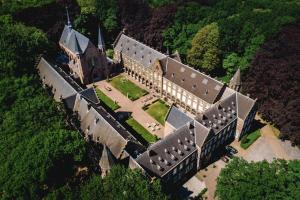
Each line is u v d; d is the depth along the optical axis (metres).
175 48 145.38
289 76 99.62
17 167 68.88
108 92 124.12
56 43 144.75
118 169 62.94
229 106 95.88
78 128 91.06
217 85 102.88
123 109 113.69
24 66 110.81
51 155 70.50
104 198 57.94
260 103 110.38
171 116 90.75
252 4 163.62
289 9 145.12
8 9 146.88
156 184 62.50
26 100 90.19
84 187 62.19
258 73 110.38
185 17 147.12
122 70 141.25
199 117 87.62
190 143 82.12
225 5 164.50
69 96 93.88
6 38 115.69
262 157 93.00
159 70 116.94
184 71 112.94
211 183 83.94
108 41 164.12
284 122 97.06
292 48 107.81
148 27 150.75
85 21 153.75
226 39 132.75
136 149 77.94
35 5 151.50
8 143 75.81
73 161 75.44
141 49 128.38
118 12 161.12
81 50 120.25
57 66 117.25
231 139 100.44
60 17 152.12
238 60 129.00
